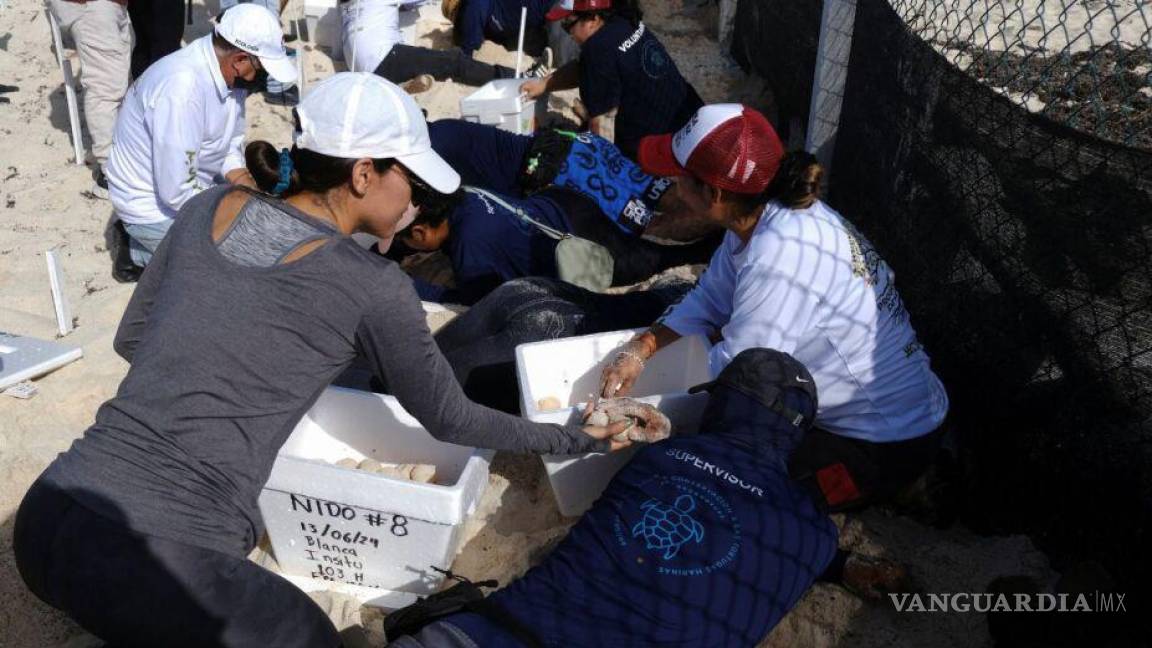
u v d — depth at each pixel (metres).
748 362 2.67
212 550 2.03
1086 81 6.14
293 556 2.89
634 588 2.26
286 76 4.33
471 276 3.96
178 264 2.04
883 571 2.74
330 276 1.99
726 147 2.75
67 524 1.94
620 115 5.35
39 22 7.66
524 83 5.75
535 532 3.08
